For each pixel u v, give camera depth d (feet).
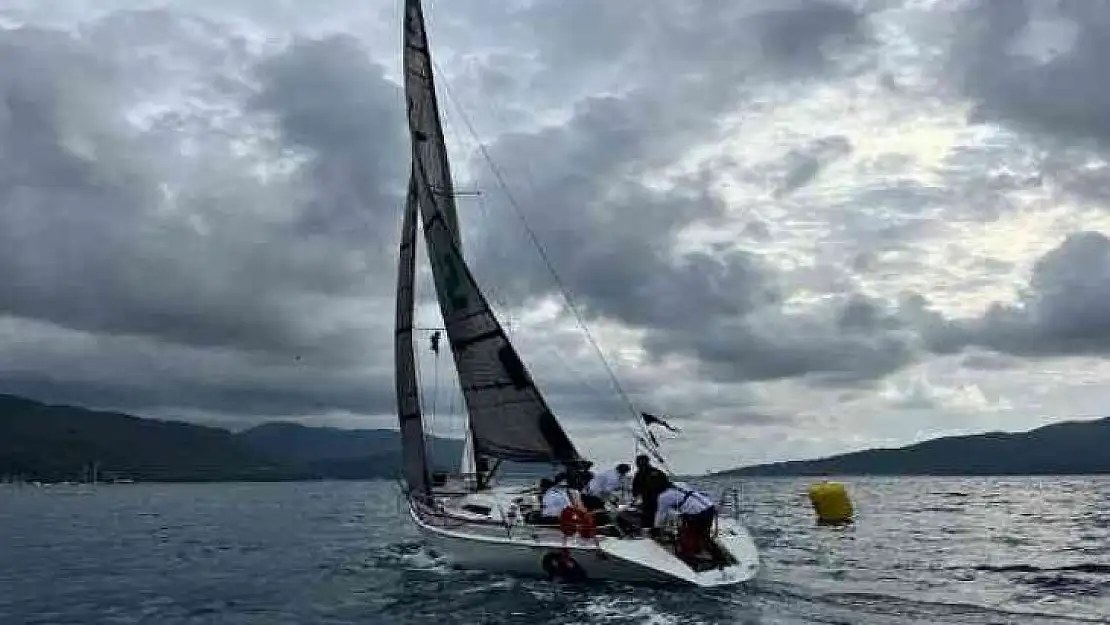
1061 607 51.03
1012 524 126.00
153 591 65.87
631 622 45.03
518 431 73.77
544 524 58.90
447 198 82.58
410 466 80.48
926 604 51.34
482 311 73.77
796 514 150.71
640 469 58.59
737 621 45.29
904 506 187.32
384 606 54.54
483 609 50.19
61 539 116.37
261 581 69.46
